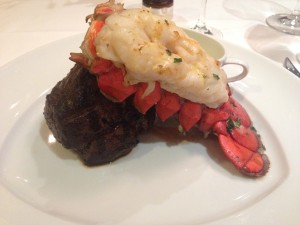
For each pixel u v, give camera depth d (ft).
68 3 1.20
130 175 0.62
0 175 0.59
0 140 0.64
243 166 0.61
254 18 1.17
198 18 1.15
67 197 0.57
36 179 0.59
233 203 0.57
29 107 0.71
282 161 0.63
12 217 0.49
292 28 1.10
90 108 0.61
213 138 0.69
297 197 0.55
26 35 1.00
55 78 0.78
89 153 0.61
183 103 0.64
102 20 0.60
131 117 0.64
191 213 0.55
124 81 0.58
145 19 0.59
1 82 0.74
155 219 0.54
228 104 0.68
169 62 0.56
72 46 0.86
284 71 0.80
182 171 0.63
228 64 0.79
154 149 0.67
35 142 0.66
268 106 0.74
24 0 1.22
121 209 0.56
